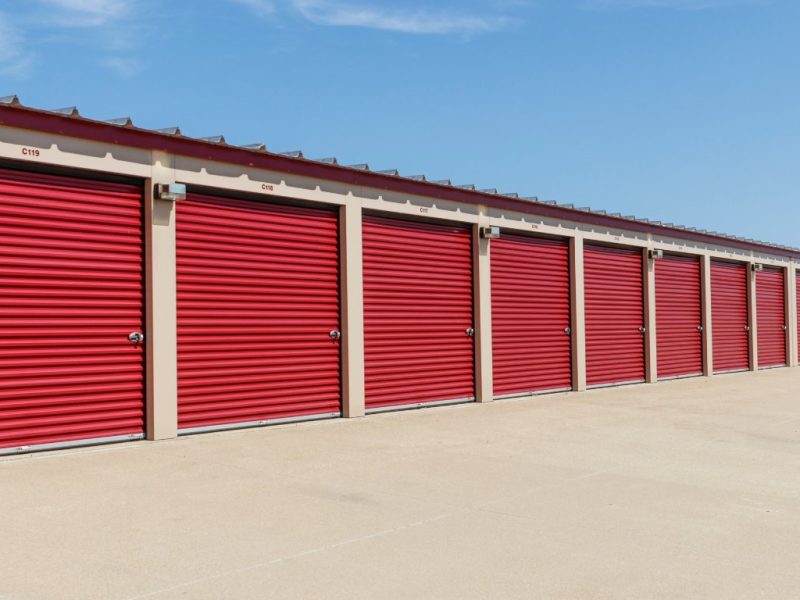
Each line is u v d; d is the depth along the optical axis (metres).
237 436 10.59
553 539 6.14
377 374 13.27
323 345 12.40
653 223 20.17
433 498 7.41
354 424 12.02
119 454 9.09
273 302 11.67
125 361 9.88
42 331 9.13
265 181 11.40
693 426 12.51
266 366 11.55
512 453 9.85
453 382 14.77
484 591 4.96
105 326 9.70
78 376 9.43
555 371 17.27
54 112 9.01
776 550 5.93
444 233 14.72
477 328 15.25
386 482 8.03
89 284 9.55
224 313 11.00
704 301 22.72
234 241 11.16
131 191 10.01
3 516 6.35
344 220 12.62
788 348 27.50
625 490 7.91
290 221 11.98
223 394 10.98
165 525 6.23
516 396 16.14
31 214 9.08
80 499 6.97
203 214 10.79
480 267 15.28
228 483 7.77
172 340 10.27
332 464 8.89
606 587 5.07
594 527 6.50
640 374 20.03
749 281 25.19
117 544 5.71
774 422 13.08
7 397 8.85
